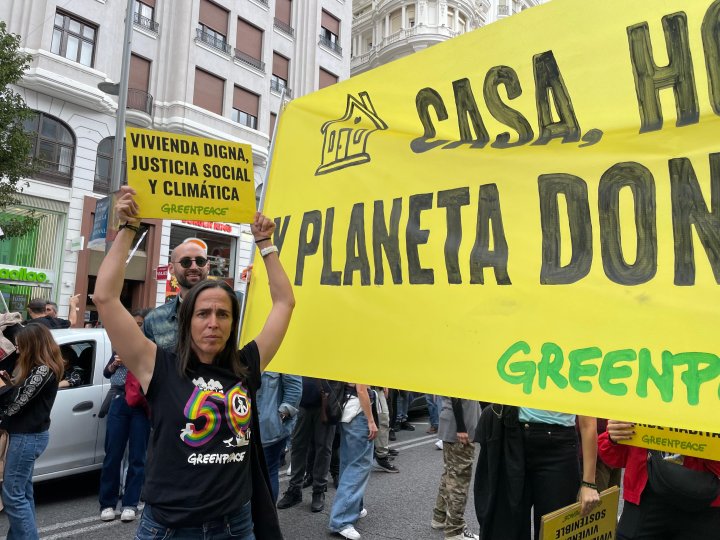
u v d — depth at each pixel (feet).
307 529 14.65
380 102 8.61
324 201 8.99
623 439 7.13
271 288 7.75
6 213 49.65
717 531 7.43
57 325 26.35
